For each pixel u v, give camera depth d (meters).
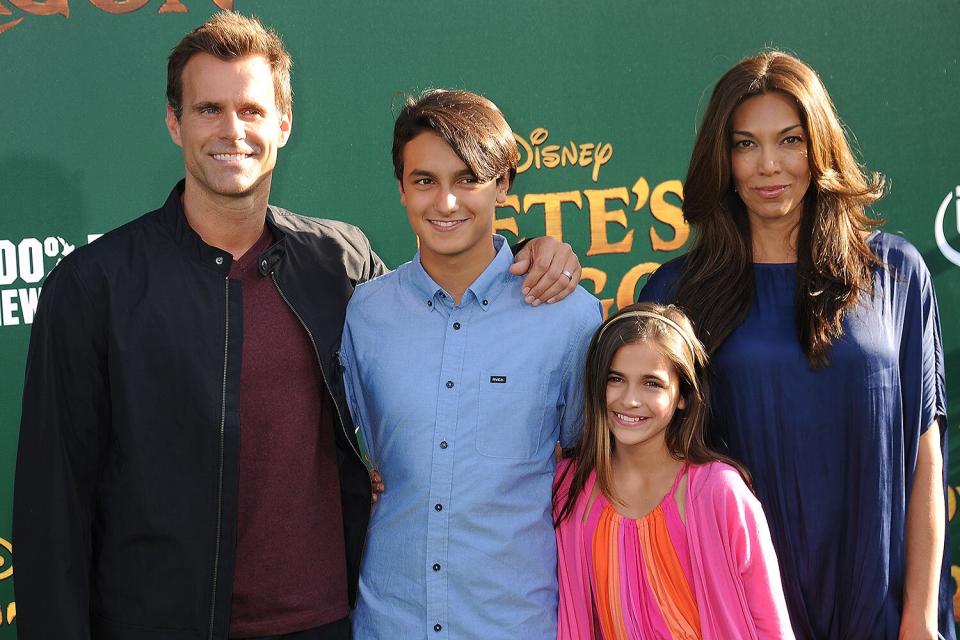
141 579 1.96
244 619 2.01
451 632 1.98
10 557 3.22
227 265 2.03
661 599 2.03
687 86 3.56
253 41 2.00
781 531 2.07
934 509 2.12
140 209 3.26
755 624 1.97
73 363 1.93
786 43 3.59
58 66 3.20
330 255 2.20
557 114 3.50
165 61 3.25
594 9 3.50
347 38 3.38
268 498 2.01
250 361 2.02
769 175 2.04
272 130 2.03
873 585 2.05
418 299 2.08
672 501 2.05
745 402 2.07
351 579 2.13
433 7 3.42
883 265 2.09
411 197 1.97
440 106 1.96
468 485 1.98
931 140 3.66
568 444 2.18
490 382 2.01
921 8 3.64
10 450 3.21
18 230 3.19
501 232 3.49
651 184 3.56
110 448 1.99
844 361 2.02
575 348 2.08
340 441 2.12
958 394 3.68
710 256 2.15
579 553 2.07
